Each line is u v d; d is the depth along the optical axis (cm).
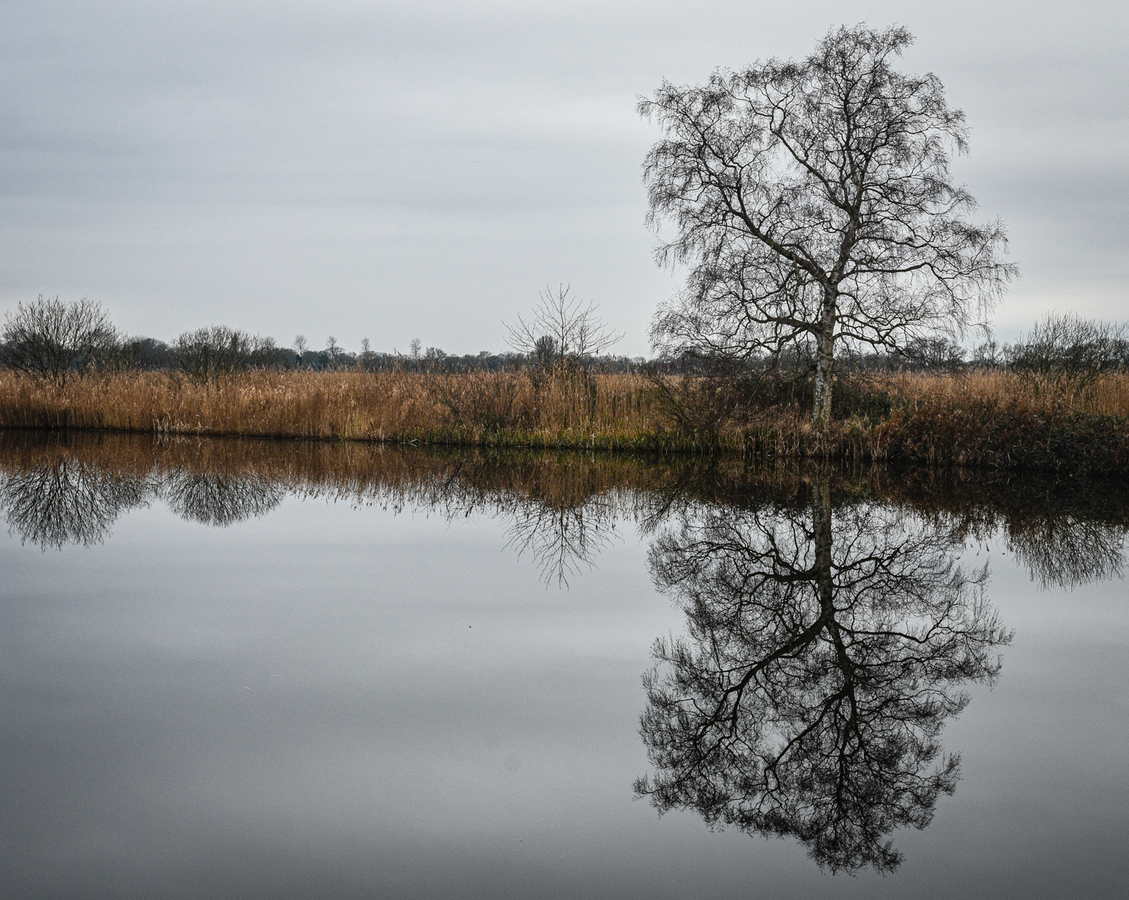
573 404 2312
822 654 610
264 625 652
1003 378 2317
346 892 314
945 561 930
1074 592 797
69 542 960
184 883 318
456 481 1561
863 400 2225
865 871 337
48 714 473
